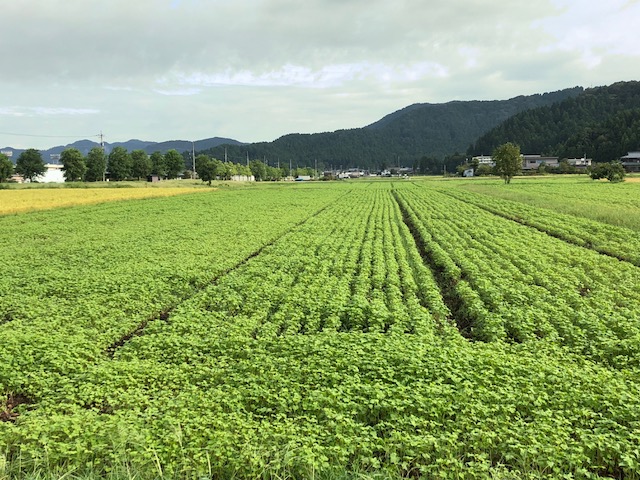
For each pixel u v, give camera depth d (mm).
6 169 116062
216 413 8547
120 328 14109
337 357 10875
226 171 164500
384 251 27344
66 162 130750
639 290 17531
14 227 38281
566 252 24547
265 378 9969
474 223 39125
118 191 78312
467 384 9094
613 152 168750
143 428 7941
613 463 7285
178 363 11586
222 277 20500
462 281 18875
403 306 15758
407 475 7086
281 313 14938
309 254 25453
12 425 8164
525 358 10859
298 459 6980
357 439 7496
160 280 19672
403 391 8922
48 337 12844
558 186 80125
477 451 7527
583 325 13453
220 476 7164
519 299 16109
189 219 43375
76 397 9703
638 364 11039
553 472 7012
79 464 7230
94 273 21234
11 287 18578
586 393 8891
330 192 89000
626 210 41500
